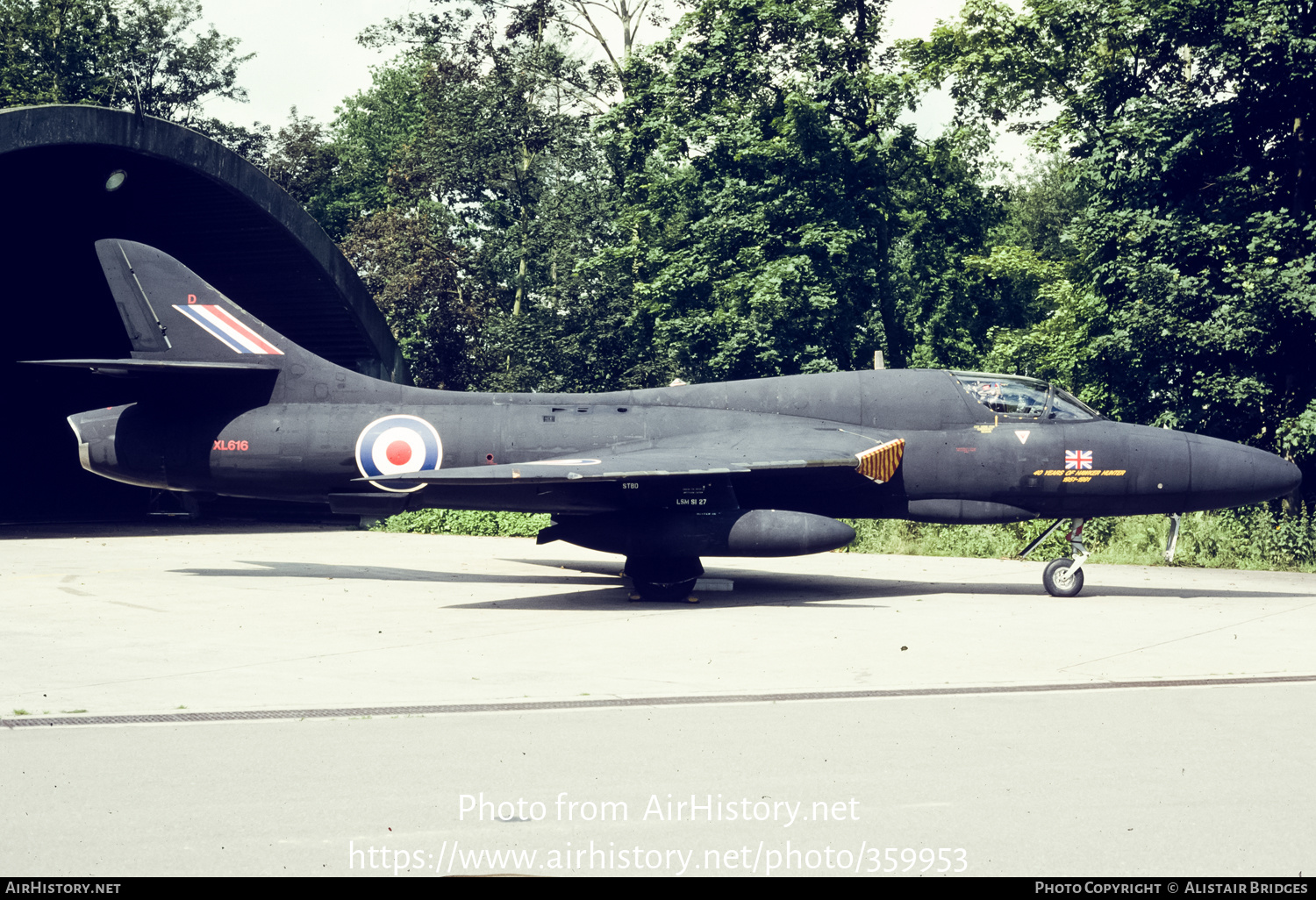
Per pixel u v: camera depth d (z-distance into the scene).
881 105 33.75
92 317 35.09
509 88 45.62
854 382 17.75
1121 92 27.48
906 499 17.28
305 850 5.31
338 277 28.91
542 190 48.56
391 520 32.47
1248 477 16.95
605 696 8.94
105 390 38.22
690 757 7.02
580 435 17.72
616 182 41.38
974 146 35.06
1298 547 21.84
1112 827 5.70
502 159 48.16
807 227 31.28
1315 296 23.03
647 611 15.01
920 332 39.94
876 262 35.06
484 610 15.05
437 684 9.47
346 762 6.86
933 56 33.53
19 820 5.71
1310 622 13.81
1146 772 6.73
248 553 24.70
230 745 7.30
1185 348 24.80
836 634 12.63
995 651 11.42
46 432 39.03
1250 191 26.19
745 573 20.77
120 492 40.50
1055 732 7.73
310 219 27.91
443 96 47.59
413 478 15.15
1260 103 25.28
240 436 18.77
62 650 11.34
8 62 52.66
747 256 32.50
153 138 23.89
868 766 6.84
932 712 8.38
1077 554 17.02
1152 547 22.92
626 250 36.09
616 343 37.59
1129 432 17.08
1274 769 6.79
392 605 15.51
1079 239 27.42
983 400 17.28
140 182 26.36
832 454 16.09
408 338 46.06
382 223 45.66
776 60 34.69
